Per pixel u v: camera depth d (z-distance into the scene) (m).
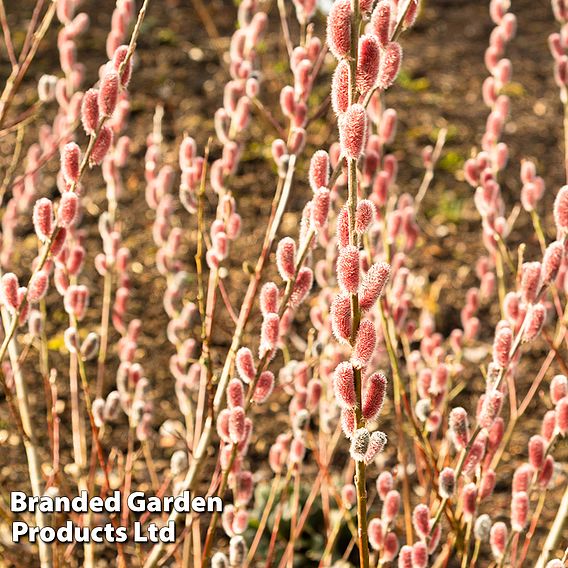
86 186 6.66
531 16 9.59
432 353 3.41
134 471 4.43
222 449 2.45
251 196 6.66
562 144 7.51
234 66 3.14
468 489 2.44
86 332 5.39
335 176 2.22
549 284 2.24
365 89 1.73
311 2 2.84
